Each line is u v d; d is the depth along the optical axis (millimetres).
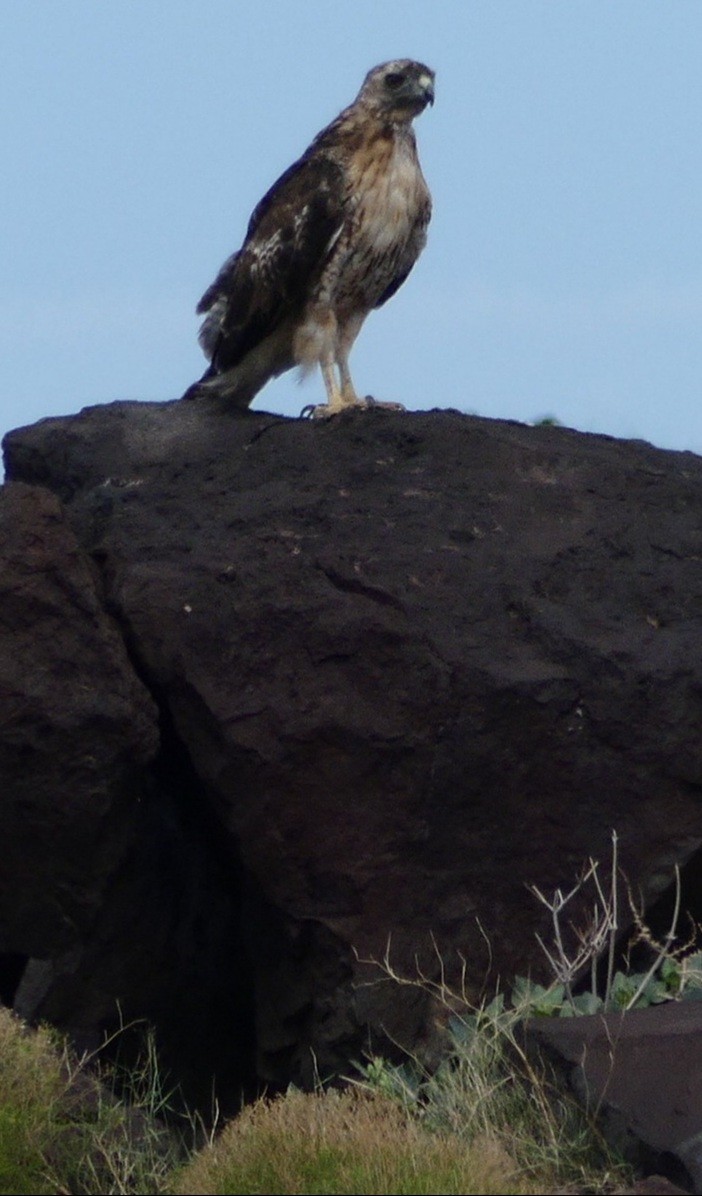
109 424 13664
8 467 14141
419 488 12508
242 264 14984
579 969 11234
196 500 12523
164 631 11508
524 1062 10016
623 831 11438
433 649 11367
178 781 12320
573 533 12266
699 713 11547
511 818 11367
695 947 11875
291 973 11672
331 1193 8398
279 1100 9789
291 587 11602
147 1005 12336
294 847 11258
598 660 11477
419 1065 10766
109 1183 9688
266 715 11266
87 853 11594
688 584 12109
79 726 11281
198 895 12555
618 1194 8633
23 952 11977
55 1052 10867
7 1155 9617
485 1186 8383
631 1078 9578
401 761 11258
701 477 13242
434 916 11258
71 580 11492
